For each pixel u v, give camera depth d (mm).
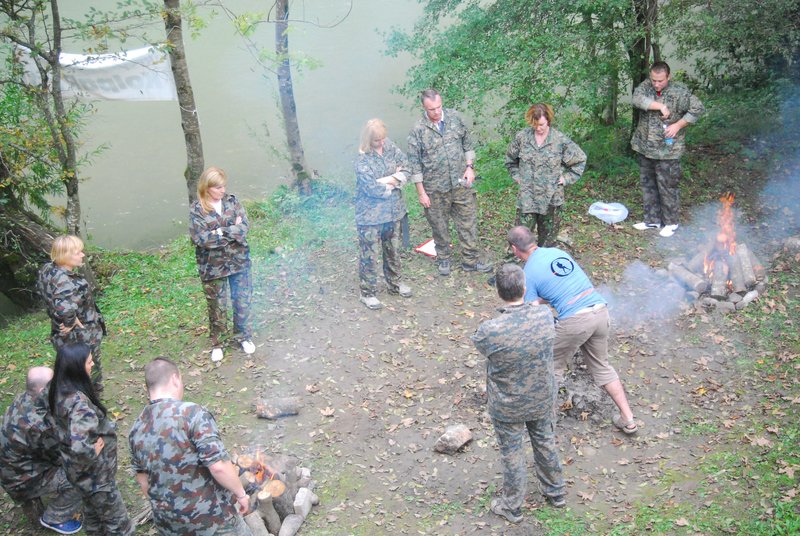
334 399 6734
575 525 5051
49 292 6211
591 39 9672
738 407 6074
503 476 5105
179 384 4211
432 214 8398
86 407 4707
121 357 7707
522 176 8211
